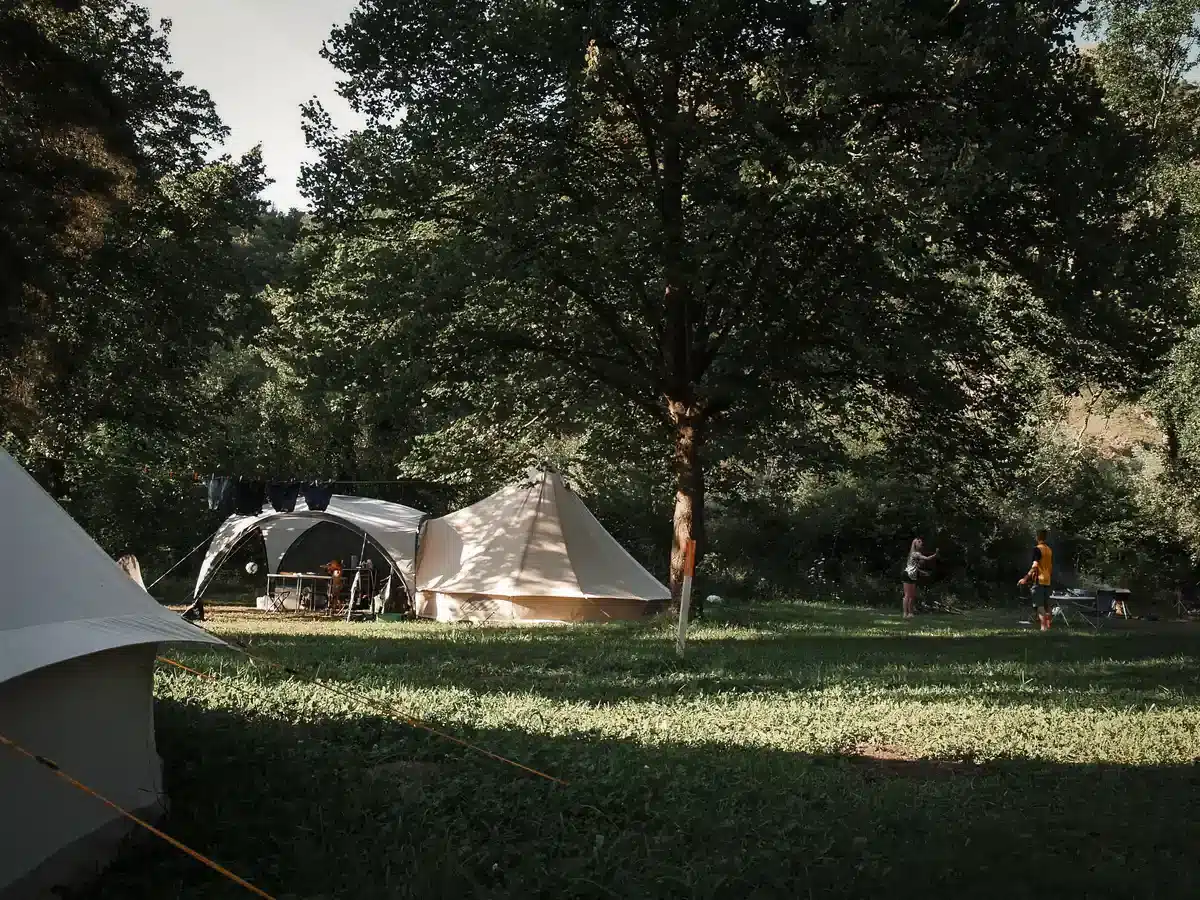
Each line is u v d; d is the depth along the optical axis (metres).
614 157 23.19
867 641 19.56
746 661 15.25
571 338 24.17
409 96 22.17
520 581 25.00
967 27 19.77
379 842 5.79
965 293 22.77
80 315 25.20
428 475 27.31
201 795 6.50
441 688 11.82
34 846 5.27
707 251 19.50
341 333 22.80
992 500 37.09
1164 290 20.70
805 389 23.89
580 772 7.61
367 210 22.92
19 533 5.76
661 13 20.44
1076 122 20.69
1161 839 6.54
